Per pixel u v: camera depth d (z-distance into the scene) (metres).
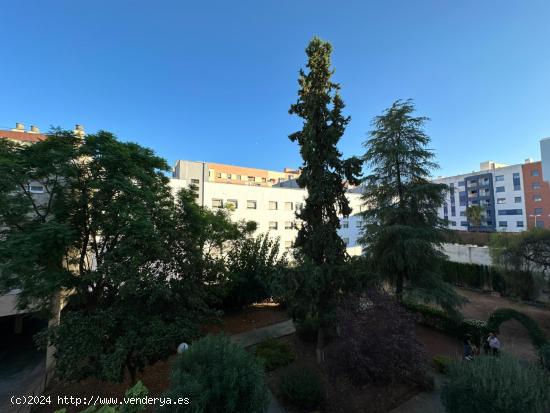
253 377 4.89
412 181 13.11
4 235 7.06
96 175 7.55
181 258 8.24
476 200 57.59
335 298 8.50
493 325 10.71
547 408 4.39
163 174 9.83
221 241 14.09
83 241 7.95
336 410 7.11
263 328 13.40
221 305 15.32
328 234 8.80
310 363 9.45
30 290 6.52
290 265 9.98
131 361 6.65
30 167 6.95
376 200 13.99
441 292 11.55
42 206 7.59
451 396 5.39
